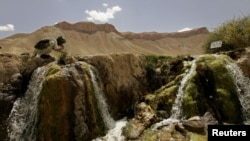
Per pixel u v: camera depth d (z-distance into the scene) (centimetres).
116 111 1644
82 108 1445
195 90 1487
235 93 1473
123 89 1698
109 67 1700
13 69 1681
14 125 1534
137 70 1788
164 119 1429
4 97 1584
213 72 1524
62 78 1441
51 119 1405
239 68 1560
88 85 1529
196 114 1404
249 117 1427
